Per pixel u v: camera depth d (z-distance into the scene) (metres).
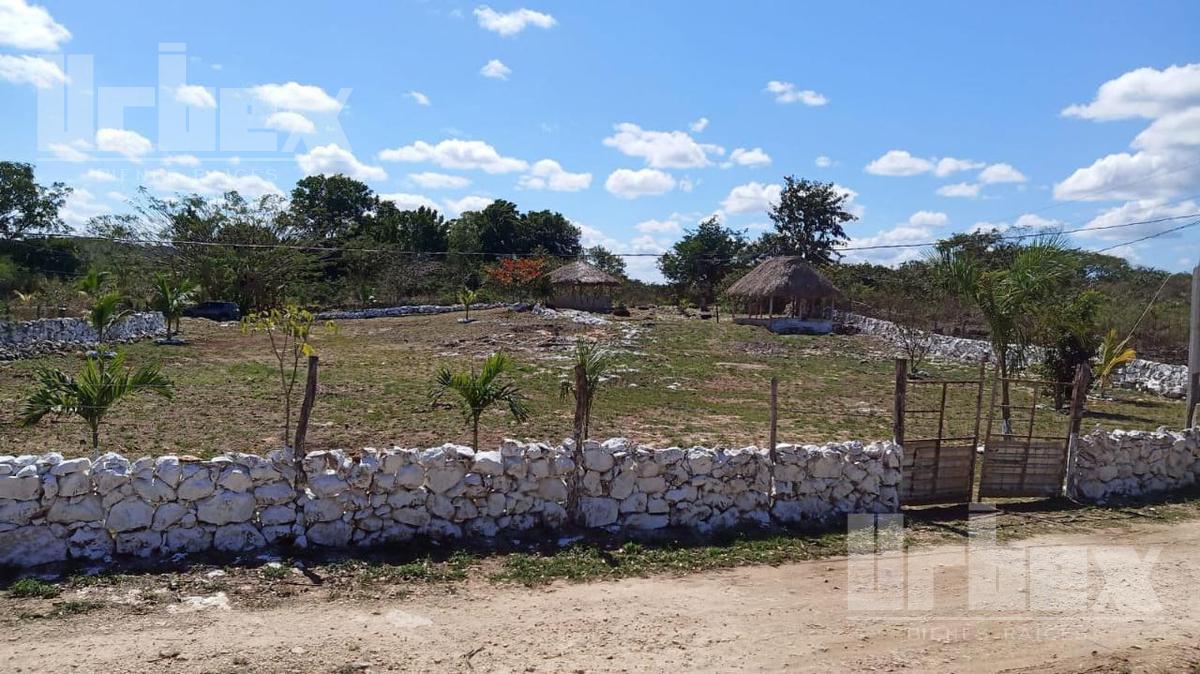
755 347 34.28
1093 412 20.95
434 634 6.82
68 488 7.89
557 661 6.41
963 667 6.55
